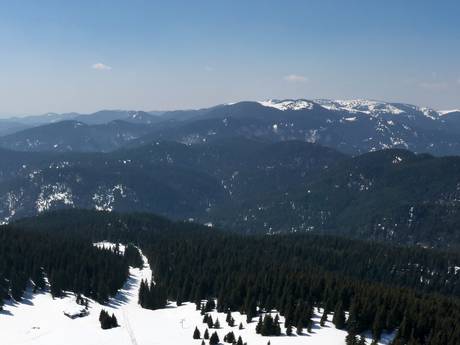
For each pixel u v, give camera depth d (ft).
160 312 496.23
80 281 512.63
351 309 398.62
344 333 396.98
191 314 473.67
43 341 398.62
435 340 360.07
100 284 503.20
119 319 459.32
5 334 407.03
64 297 492.54
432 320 393.70
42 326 427.33
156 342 400.47
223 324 431.02
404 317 382.63
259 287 479.41
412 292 488.85
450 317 407.23
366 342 378.32
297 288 469.57
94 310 476.13
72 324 435.94
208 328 425.69
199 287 504.84
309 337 388.16
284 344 375.45
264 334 394.93
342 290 444.96
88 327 431.43
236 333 404.16
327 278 494.18
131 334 419.33
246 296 465.88
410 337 374.02
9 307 454.81
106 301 505.66
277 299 453.99
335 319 410.11
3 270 501.56
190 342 398.62
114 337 410.31
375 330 385.70
